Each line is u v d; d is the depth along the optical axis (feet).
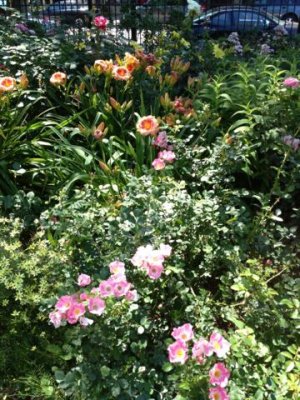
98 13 20.21
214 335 5.36
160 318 6.56
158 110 11.67
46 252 6.58
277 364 5.76
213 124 10.61
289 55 17.38
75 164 9.92
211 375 5.05
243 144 10.23
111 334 5.73
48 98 12.37
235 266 7.06
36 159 10.02
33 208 8.54
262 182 10.57
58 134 10.30
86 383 5.52
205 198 7.92
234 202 8.82
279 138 9.92
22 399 5.98
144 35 18.06
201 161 9.26
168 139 9.84
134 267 6.70
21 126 10.75
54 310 5.78
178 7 19.36
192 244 7.35
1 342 6.03
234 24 23.61
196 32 21.20
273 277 7.27
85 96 11.96
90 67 12.53
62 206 7.54
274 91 11.51
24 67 12.50
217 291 7.24
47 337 6.28
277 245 7.90
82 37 14.42
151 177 8.41
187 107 10.87
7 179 9.57
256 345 5.89
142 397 5.40
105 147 10.42
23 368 6.09
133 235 7.07
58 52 13.25
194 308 6.43
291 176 9.12
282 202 10.21
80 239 6.95
